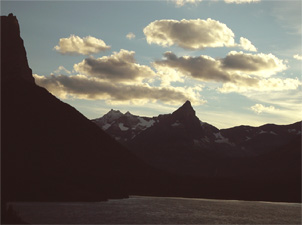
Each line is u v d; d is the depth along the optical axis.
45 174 160.88
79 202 128.50
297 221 103.81
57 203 119.06
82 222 76.44
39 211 91.06
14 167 155.88
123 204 130.50
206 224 86.50
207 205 152.75
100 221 79.56
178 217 96.75
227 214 114.75
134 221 83.12
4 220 60.16
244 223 92.94
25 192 124.12
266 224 93.12
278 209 149.25
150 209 115.19
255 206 163.62
